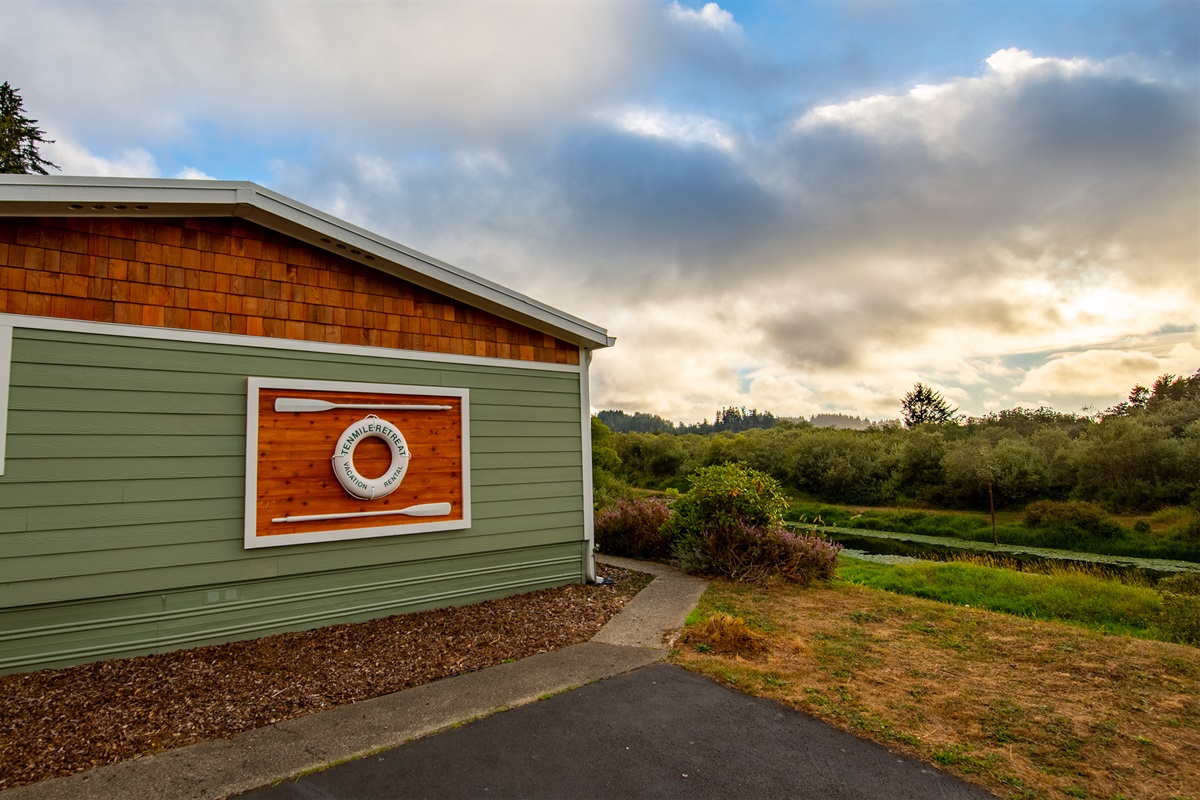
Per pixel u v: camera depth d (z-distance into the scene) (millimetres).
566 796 2904
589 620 6016
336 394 5770
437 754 3303
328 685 4293
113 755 3246
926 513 23344
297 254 5652
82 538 4535
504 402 6984
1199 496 17938
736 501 8383
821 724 3715
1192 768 3236
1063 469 21953
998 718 3852
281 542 5359
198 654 4852
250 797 2875
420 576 6262
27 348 4402
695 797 2896
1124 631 7391
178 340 4996
